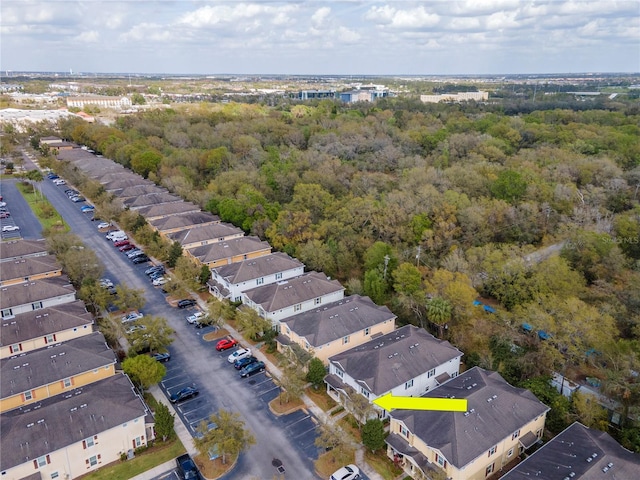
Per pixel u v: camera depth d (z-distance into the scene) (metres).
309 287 65.25
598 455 37.06
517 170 94.19
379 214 80.50
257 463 40.97
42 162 136.25
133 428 42.03
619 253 66.25
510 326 55.06
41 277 70.31
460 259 67.12
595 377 51.62
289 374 48.06
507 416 41.81
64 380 47.38
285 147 134.62
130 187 108.06
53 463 38.28
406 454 39.88
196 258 77.06
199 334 61.44
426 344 52.12
